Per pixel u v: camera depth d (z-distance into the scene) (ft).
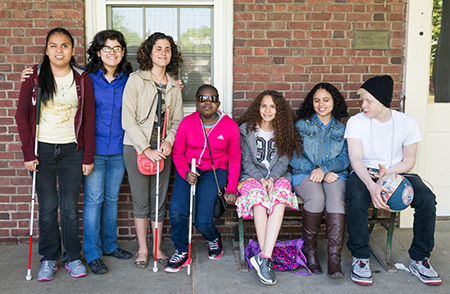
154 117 9.32
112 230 10.05
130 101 9.20
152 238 11.22
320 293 8.31
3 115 10.64
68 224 8.93
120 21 11.18
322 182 9.54
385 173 9.20
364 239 8.76
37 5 10.43
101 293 8.30
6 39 10.49
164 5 11.14
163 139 9.45
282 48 10.99
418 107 11.30
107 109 9.33
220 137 9.33
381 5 10.99
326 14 10.94
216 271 9.30
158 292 8.34
